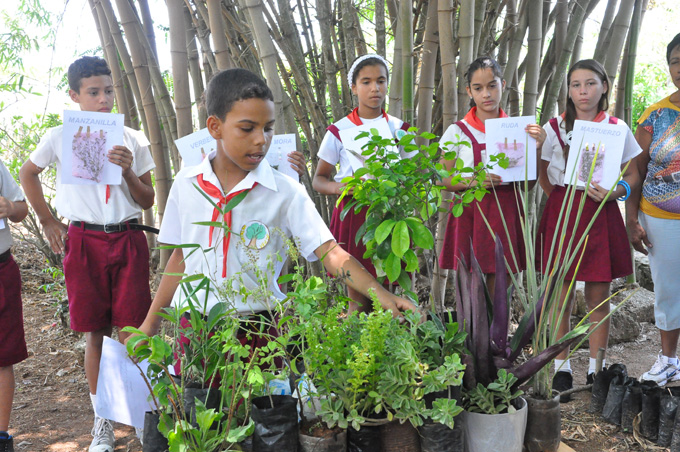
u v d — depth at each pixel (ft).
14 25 19.17
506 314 5.96
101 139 8.64
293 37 12.67
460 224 10.12
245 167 5.80
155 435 5.13
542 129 9.69
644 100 34.14
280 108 10.98
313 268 13.16
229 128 5.59
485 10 13.03
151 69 13.67
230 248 6.17
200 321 5.16
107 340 5.84
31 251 20.74
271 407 5.02
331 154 10.40
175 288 6.52
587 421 9.41
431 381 4.98
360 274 6.06
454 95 11.10
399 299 5.95
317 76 14.05
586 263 9.66
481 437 5.35
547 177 10.25
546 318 6.09
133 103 16.08
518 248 10.03
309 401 5.23
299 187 6.43
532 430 5.62
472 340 5.78
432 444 5.00
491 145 9.56
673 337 10.80
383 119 9.57
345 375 5.00
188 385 5.33
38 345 13.98
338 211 10.21
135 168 9.71
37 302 16.88
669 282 10.43
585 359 12.37
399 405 4.89
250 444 4.91
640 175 10.65
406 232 5.89
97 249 8.97
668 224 10.25
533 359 5.59
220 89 5.57
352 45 12.60
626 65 13.92
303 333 5.08
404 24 11.11
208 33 12.95
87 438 9.96
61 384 12.07
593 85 9.58
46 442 9.83
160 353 4.79
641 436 8.82
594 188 9.48
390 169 6.45
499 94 9.96
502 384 5.40
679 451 8.05
